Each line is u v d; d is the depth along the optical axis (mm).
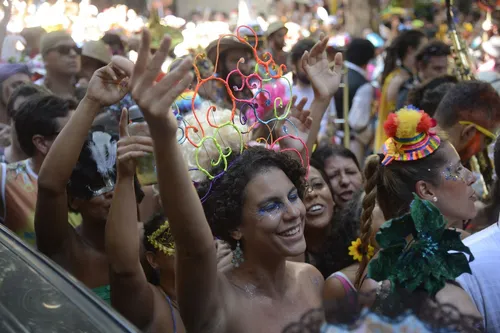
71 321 1304
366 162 2447
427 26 11422
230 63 3846
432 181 2297
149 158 2232
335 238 2859
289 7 14938
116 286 2162
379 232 1724
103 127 2744
